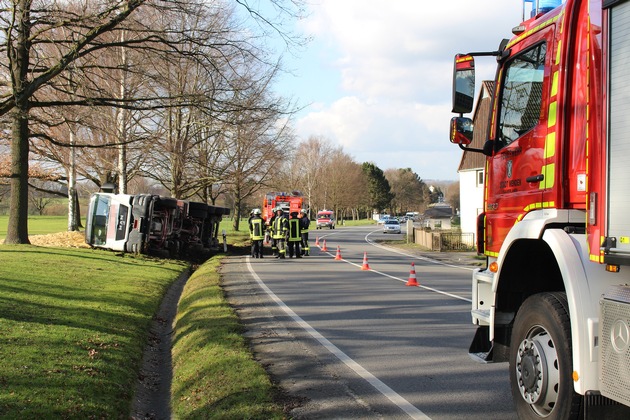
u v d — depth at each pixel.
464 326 9.77
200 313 10.47
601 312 4.09
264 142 32.69
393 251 32.59
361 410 5.59
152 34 16.97
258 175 38.62
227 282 15.92
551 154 5.05
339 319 10.41
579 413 4.35
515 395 5.06
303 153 98.06
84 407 5.35
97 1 15.23
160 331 10.27
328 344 8.41
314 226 87.44
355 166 112.75
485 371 7.00
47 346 7.10
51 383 5.79
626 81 3.92
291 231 25.44
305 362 7.40
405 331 9.36
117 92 21.45
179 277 17.94
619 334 3.91
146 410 6.26
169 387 7.11
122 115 23.56
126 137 24.30
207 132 30.02
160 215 22.38
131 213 21.14
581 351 4.17
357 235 56.72
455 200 129.50
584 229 4.77
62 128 25.75
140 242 20.97
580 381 4.15
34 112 21.11
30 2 15.16
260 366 6.89
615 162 4.01
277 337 8.86
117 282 13.55
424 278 17.59
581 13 4.95
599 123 4.19
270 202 41.00
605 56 4.11
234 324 9.36
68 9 15.54
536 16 5.79
